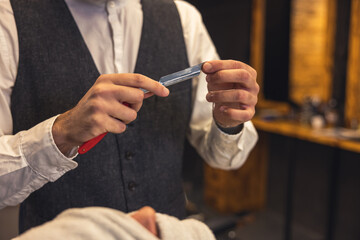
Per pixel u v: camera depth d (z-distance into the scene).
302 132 2.61
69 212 0.38
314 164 2.99
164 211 0.97
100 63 0.89
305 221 3.13
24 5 0.81
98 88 0.60
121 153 0.88
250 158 3.44
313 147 2.98
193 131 1.03
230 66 0.71
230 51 3.90
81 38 0.85
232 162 0.95
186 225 0.46
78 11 0.86
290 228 2.93
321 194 2.95
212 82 0.72
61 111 0.83
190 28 1.02
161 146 0.94
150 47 0.93
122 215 0.38
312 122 2.79
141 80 0.61
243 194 3.48
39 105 0.81
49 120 0.68
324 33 2.92
